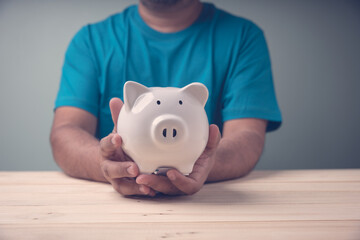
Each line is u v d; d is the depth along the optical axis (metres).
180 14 1.31
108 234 0.47
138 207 0.60
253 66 1.29
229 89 1.28
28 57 2.27
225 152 0.89
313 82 2.34
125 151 0.62
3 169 2.28
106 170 0.64
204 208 0.59
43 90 2.27
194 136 0.58
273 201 0.64
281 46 2.33
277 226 0.49
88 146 0.92
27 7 2.26
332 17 2.32
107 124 1.30
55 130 1.10
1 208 0.59
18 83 2.27
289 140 2.36
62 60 2.27
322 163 2.35
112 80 1.31
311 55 2.34
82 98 1.24
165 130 0.57
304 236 0.46
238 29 1.35
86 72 1.30
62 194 0.71
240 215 0.55
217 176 0.84
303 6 2.32
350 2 2.31
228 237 0.45
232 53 1.31
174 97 0.58
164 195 0.69
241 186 0.79
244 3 2.32
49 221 0.52
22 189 0.76
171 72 1.31
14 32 2.26
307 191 0.72
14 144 2.28
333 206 0.60
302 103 2.34
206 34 1.34
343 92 2.34
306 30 2.33
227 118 1.20
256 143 1.04
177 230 0.48
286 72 2.34
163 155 0.58
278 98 2.34
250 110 1.19
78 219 0.53
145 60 1.31
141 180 0.61
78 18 2.28
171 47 1.32
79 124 1.20
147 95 0.58
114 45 1.33
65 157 0.93
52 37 2.27
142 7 1.34
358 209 0.58
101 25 1.41
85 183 0.83
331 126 2.35
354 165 2.35
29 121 2.27
